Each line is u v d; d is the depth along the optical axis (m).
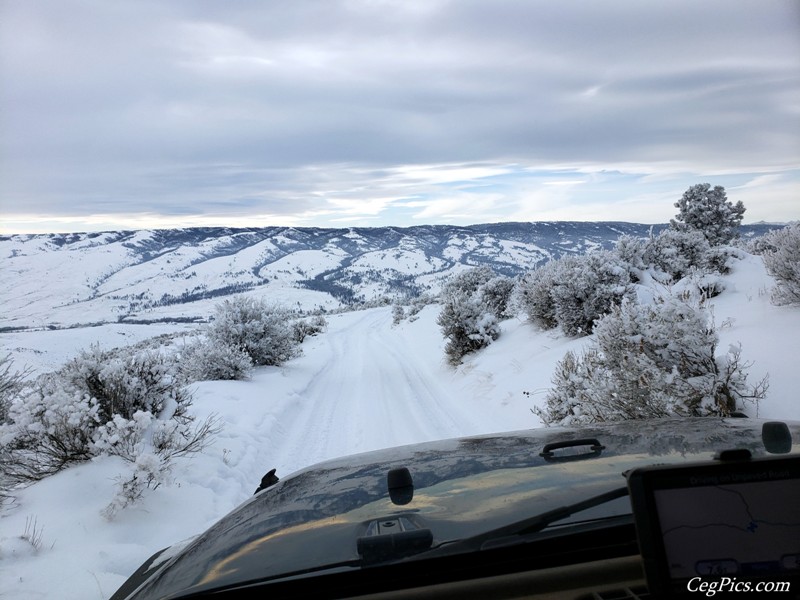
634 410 6.34
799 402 5.98
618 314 7.29
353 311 86.19
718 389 6.05
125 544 5.21
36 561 4.74
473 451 2.71
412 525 1.78
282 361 19.34
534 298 15.62
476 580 1.52
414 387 15.07
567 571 1.52
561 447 2.51
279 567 1.62
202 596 1.54
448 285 31.12
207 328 18.64
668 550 1.14
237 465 8.06
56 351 109.56
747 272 13.87
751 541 1.15
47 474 6.82
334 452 9.19
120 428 6.67
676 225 23.36
